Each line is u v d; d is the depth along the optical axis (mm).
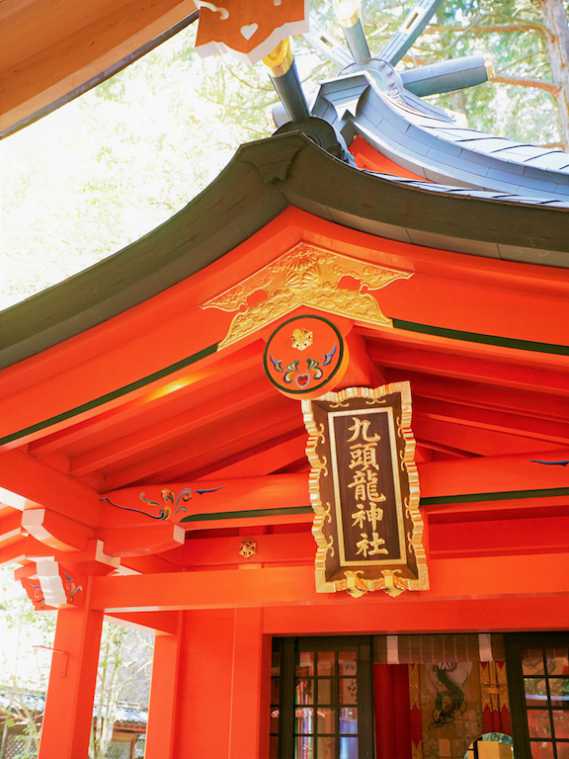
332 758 6949
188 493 5801
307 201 3887
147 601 5660
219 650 7250
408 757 9703
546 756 6512
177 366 4367
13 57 3072
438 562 5020
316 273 4141
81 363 4570
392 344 4809
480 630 6691
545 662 6797
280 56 3094
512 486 4984
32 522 5352
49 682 5609
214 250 4121
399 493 4941
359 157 6828
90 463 5590
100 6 2951
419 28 8227
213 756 6859
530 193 5410
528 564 4852
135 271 4191
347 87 6895
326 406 4887
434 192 3578
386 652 7188
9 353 4434
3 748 12242
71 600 5699
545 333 3641
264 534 7211
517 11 12742
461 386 5191
